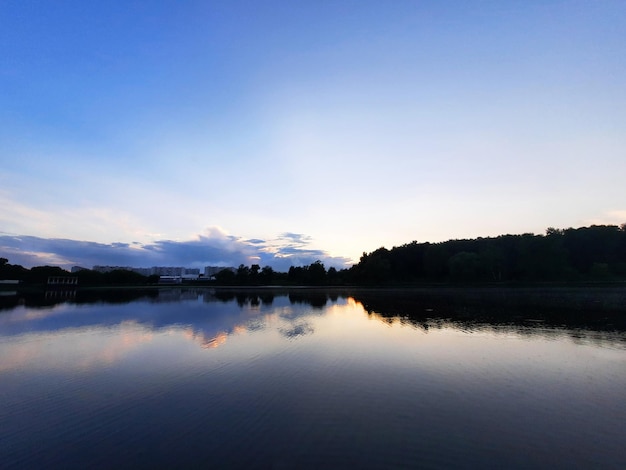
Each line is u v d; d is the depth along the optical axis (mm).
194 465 9477
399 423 11758
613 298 53500
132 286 149875
